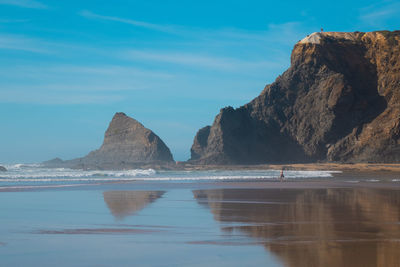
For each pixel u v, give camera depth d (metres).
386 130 99.88
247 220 13.94
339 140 107.12
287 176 50.62
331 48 115.25
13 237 10.98
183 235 11.25
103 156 129.75
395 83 106.38
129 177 45.25
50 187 29.42
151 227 12.55
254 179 42.78
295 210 16.72
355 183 36.34
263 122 117.62
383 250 9.29
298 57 118.69
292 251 9.23
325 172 63.66
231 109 118.12
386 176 51.56
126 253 9.17
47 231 11.88
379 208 17.38
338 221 13.61
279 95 119.44
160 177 45.50
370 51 113.06
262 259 8.55
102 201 20.22
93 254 9.11
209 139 116.75
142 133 126.31
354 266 7.94
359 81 113.56
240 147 113.06
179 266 8.13
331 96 108.12
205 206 18.22
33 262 8.47
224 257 8.74
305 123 112.38
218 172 64.38
